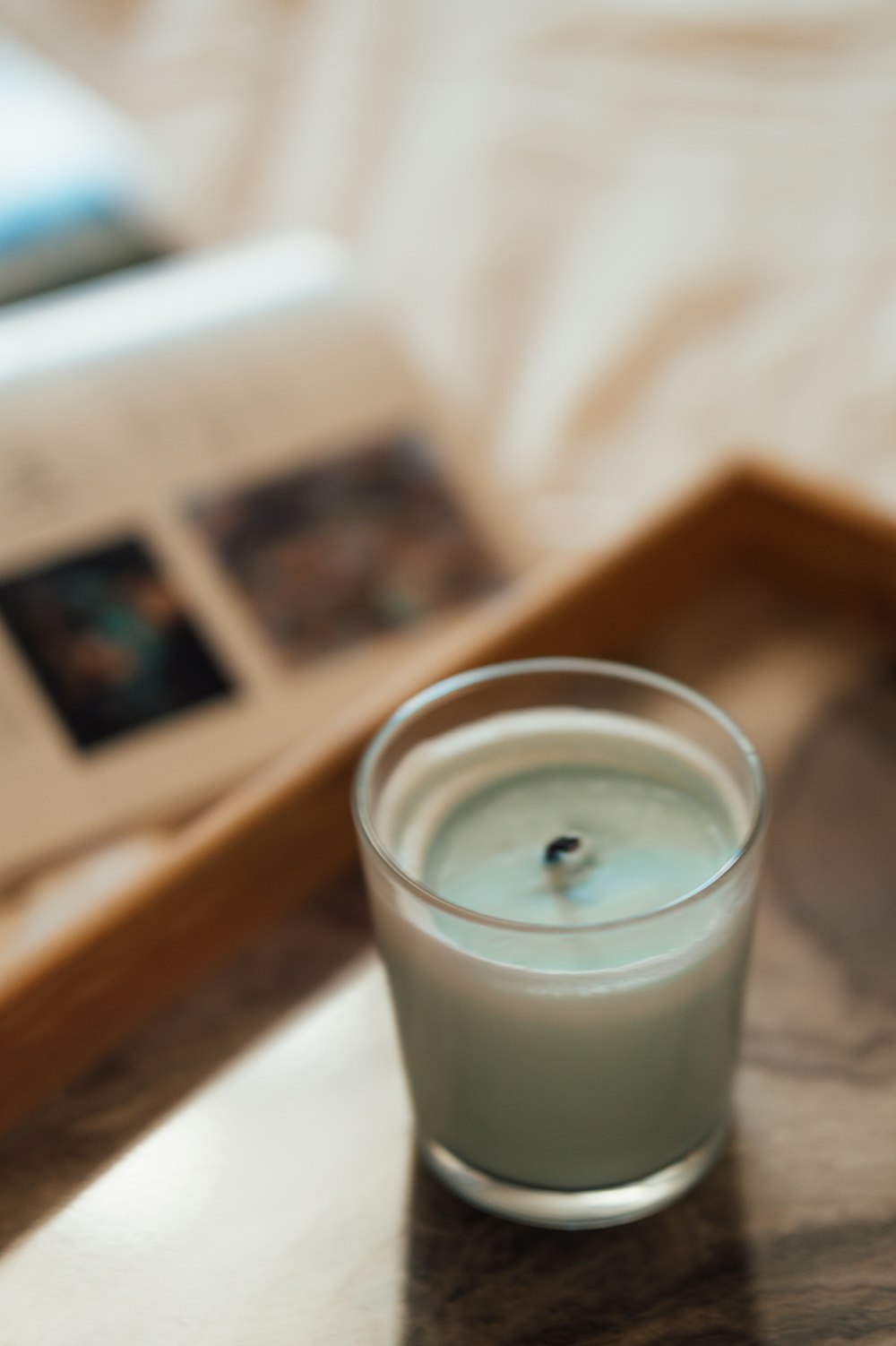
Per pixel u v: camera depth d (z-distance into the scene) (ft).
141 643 2.07
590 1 3.36
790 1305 1.48
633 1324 1.47
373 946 1.71
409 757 1.52
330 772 1.72
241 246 2.74
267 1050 1.64
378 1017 1.66
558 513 2.50
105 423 2.20
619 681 1.53
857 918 1.71
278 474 2.23
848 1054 1.62
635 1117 1.45
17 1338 1.48
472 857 1.47
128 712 2.03
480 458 2.32
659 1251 1.51
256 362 2.30
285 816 1.70
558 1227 1.52
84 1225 1.54
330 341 2.35
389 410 2.32
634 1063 1.42
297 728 2.06
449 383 2.69
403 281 2.88
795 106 3.06
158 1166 1.57
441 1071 1.47
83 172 2.70
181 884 1.65
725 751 1.48
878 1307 1.47
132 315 2.33
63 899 1.85
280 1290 1.50
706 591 2.03
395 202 3.06
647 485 2.52
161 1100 1.61
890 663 1.94
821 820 1.79
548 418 2.63
